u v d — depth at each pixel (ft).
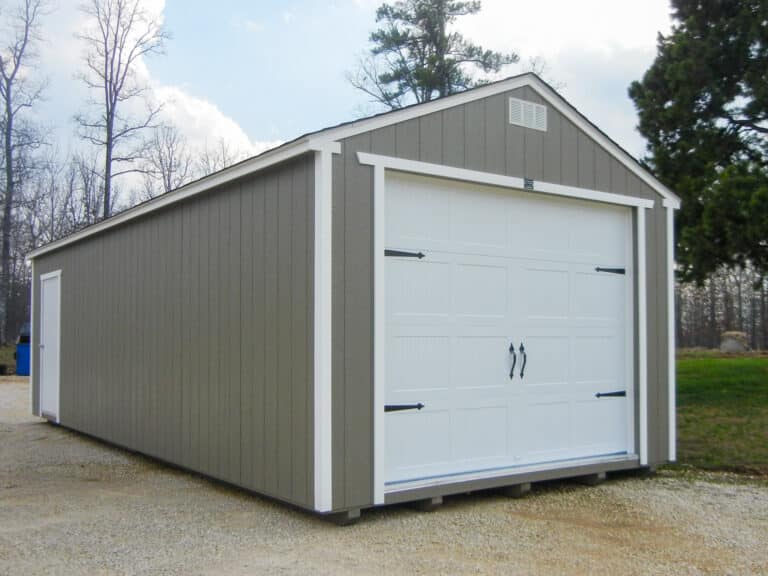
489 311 20.63
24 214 85.92
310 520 17.78
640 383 23.53
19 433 34.01
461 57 74.13
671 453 24.13
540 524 17.57
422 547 15.60
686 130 40.52
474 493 20.97
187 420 23.48
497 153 20.63
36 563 14.67
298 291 17.92
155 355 25.91
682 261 39.11
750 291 91.45
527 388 21.35
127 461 26.61
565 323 22.34
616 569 14.38
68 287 34.91
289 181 18.44
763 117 39.19
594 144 23.02
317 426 16.99
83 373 32.73
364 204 17.88
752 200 34.73
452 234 19.97
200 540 16.14
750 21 38.17
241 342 20.43
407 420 18.85
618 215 23.89
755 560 15.02
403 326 18.85
